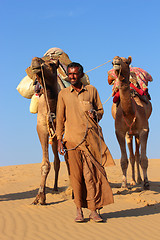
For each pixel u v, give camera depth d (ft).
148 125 31.99
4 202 27.50
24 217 21.21
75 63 20.06
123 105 29.68
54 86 25.44
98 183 19.75
